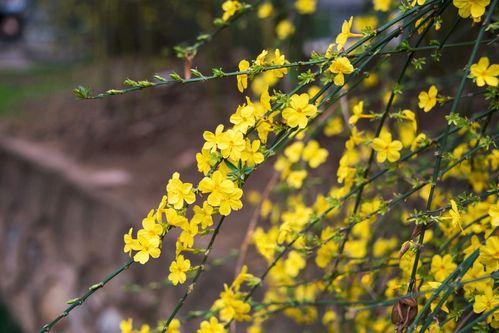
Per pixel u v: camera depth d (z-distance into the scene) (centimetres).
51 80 598
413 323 127
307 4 247
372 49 142
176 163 363
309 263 209
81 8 489
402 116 157
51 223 397
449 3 142
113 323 331
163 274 296
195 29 469
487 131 184
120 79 466
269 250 173
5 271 454
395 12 261
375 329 184
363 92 291
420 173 191
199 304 272
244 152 131
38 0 604
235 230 284
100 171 378
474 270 138
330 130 220
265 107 133
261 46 396
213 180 128
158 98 441
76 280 365
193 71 134
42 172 402
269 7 247
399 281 171
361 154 222
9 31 957
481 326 136
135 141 399
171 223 132
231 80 421
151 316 305
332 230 170
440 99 151
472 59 136
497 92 148
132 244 132
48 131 460
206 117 401
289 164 213
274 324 249
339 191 169
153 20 452
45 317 388
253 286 166
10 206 452
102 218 340
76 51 596
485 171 173
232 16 180
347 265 181
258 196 300
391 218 216
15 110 536
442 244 170
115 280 330
